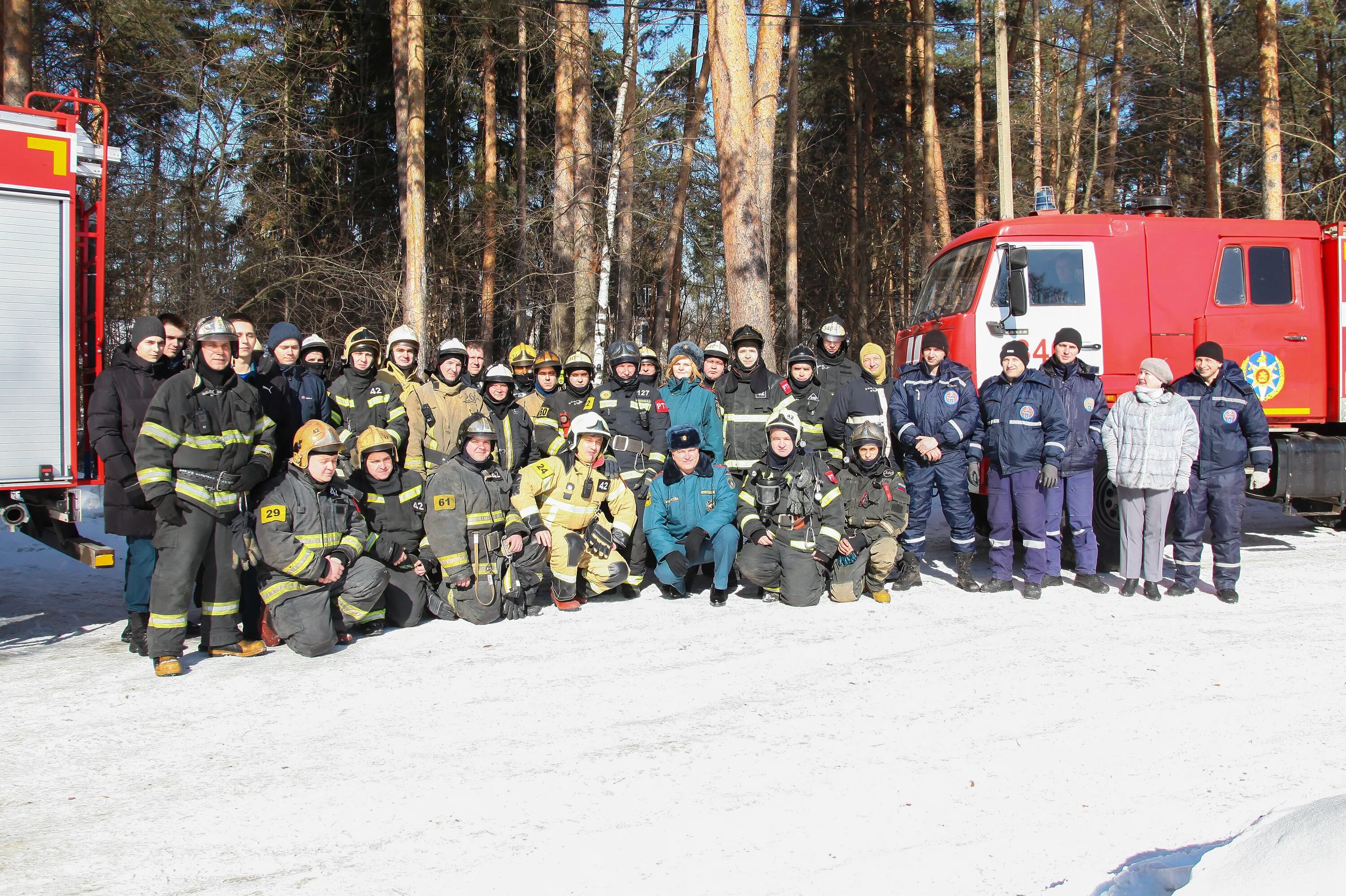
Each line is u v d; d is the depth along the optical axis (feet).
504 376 24.76
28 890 10.36
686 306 119.03
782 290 112.57
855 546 22.22
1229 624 20.67
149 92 75.56
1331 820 9.12
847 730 14.66
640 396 25.30
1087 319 27.53
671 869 10.56
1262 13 56.95
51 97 19.57
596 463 22.62
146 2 67.82
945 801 12.22
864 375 26.13
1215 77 70.79
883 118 102.06
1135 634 19.86
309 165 83.66
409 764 13.62
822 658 18.37
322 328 76.74
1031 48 93.20
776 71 39.96
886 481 22.99
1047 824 11.53
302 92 82.43
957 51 98.48
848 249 104.99
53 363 19.29
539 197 89.97
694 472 23.13
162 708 16.01
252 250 78.23
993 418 23.75
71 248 19.51
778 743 14.17
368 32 85.20
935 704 15.79
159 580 17.60
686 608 22.54
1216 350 23.16
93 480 20.21
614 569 22.74
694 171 83.56
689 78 83.46
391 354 23.99
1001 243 27.53
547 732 14.76
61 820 12.03
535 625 21.09
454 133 93.04
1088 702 15.81
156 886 10.43
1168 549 29.81
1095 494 27.09
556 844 11.19
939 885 10.12
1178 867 9.90
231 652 18.93
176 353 19.53
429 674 17.67
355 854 11.07
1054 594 23.71
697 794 12.51
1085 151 101.14
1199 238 27.99
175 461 17.60
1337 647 18.79
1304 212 79.20
